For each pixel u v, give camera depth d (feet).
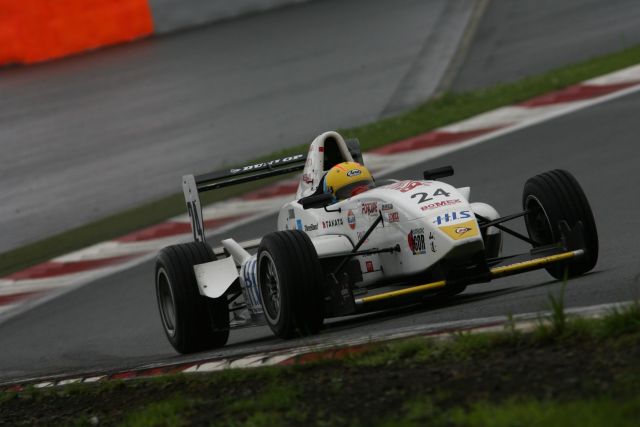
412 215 88.02
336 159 105.50
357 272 92.89
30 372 119.03
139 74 335.06
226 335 106.22
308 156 105.29
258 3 421.18
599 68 232.94
